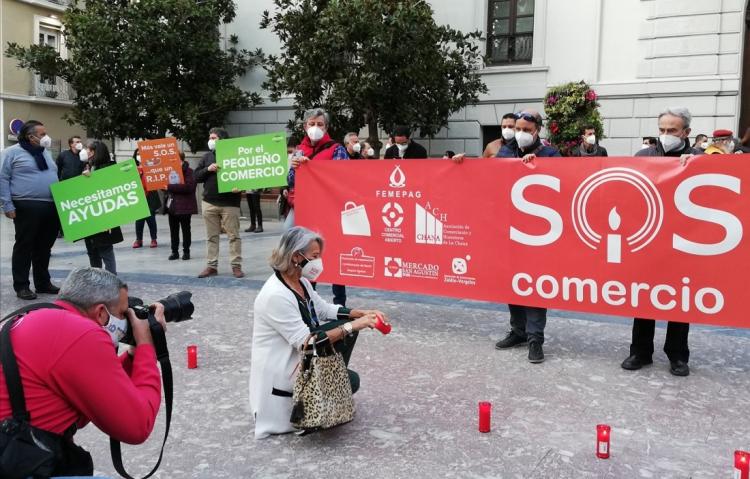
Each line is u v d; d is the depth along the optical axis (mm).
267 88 14492
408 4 12133
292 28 13531
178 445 3777
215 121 16453
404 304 7129
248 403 4398
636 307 4957
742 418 4090
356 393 4543
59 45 25547
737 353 5438
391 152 8992
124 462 3580
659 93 12914
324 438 3836
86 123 15852
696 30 12516
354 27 11867
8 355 2143
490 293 5559
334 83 12750
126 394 2258
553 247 5238
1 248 11992
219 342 5758
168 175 9852
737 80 12297
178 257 10250
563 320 6465
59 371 2152
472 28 14734
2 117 23219
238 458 3604
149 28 15031
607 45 13406
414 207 5891
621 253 4973
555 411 4203
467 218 5629
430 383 4727
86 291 2373
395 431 3918
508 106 14398
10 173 7281
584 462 3502
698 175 4676
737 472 2986
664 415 4133
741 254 4590
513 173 5383
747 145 8062
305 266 3809
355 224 6207
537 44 14016
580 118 11844
